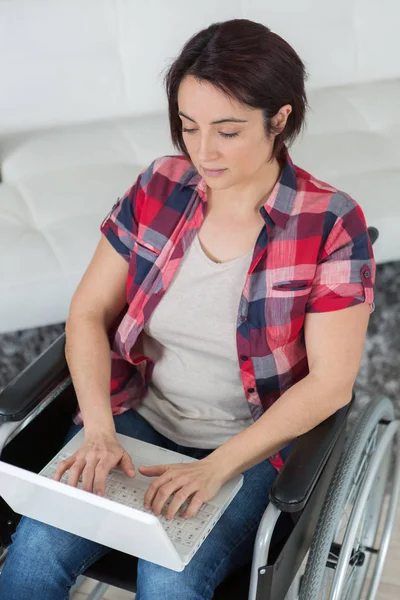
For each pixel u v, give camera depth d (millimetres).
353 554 1725
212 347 1505
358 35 2719
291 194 1441
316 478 1325
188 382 1542
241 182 1414
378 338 2404
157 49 2584
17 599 1420
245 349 1474
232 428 1549
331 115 2615
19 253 2131
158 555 1254
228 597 1406
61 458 1453
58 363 1524
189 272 1486
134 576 1457
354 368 1430
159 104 2662
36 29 2496
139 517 1151
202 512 1356
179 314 1501
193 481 1361
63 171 2420
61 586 1430
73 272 2096
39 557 1425
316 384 1419
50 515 1328
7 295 2070
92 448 1428
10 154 2492
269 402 1536
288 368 1506
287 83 1328
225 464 1394
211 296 1478
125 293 1602
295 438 1438
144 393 1633
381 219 2225
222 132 1329
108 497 1376
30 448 1564
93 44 2553
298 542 1411
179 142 1472
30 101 2568
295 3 2629
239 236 1461
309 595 1481
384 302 2398
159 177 1533
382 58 2760
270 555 1411
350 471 1545
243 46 1284
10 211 2279
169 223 1500
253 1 2600
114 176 2398
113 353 1614
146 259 1515
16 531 1480
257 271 1441
